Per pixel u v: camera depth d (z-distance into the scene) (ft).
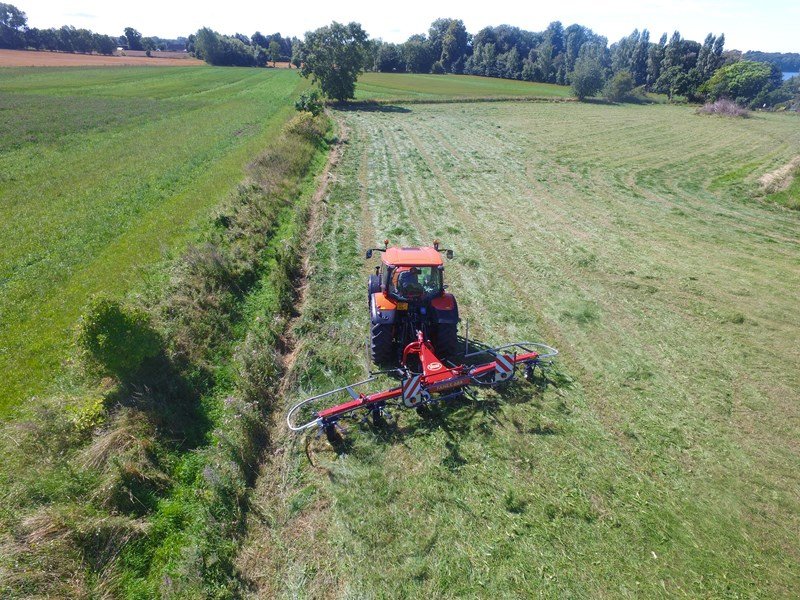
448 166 78.13
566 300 35.88
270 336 29.68
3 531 16.70
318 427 22.06
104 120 108.68
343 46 149.59
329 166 74.79
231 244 43.27
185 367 26.32
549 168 80.48
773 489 19.86
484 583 16.03
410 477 20.02
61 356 27.73
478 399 24.66
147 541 17.33
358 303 34.17
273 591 16.05
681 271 41.45
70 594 15.08
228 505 18.76
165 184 62.18
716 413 24.31
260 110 129.59
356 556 16.98
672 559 16.92
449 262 41.96
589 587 15.96
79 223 48.85
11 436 20.81
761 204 63.62
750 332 32.07
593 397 25.30
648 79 255.09
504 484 19.72
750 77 196.03
